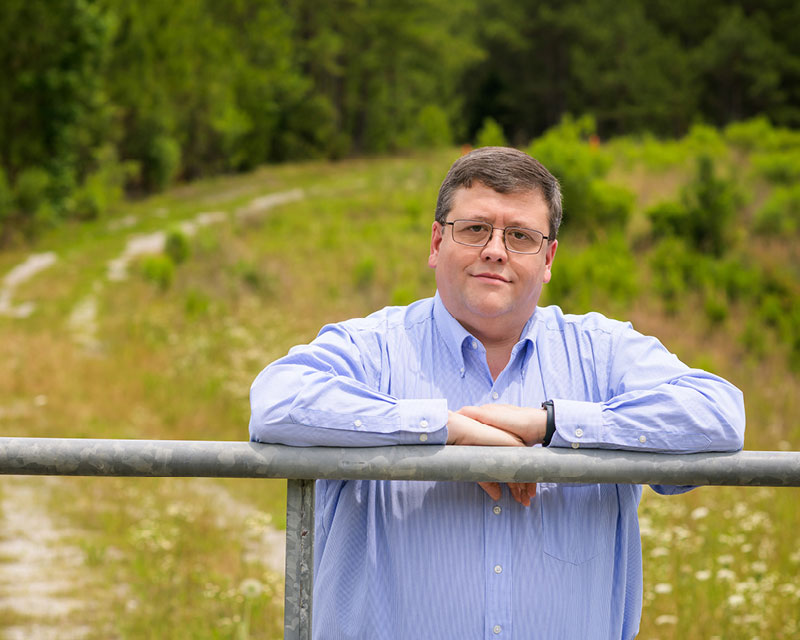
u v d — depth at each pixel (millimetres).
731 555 4848
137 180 38406
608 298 14672
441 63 62844
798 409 9938
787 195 20047
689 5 69375
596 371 1616
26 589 4727
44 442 1214
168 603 4344
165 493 6805
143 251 25844
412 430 1302
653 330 13375
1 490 6914
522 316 1596
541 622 1456
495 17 72312
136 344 13773
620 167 25938
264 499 6953
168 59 39781
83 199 32125
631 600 1604
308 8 56969
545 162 19672
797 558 4785
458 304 1584
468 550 1459
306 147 54156
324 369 1517
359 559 1487
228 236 26281
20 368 11633
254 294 18078
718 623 3775
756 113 65812
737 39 63438
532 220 1566
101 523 6070
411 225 26609
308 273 19922
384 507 1481
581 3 70375
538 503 1482
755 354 12445
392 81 62062
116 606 4359
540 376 1609
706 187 17922
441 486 1479
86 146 34594
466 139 71750
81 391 10719
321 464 1253
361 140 59531
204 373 11648
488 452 1271
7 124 30578
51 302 18156
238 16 51469
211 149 44875
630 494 1548
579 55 68062
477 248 1562
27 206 28094
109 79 37031
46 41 30500
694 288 15328
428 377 1590
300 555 1290
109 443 1227
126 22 37375
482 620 1448
